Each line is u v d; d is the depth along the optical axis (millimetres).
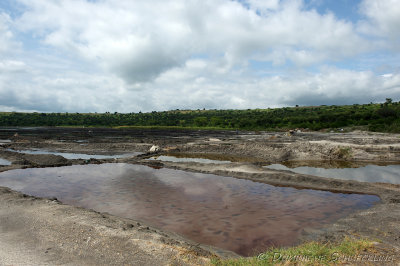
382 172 22062
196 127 100938
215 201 13742
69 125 117438
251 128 95188
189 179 18797
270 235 9586
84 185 16969
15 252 7195
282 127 92250
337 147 30469
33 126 110812
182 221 11000
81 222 9508
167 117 149125
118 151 35281
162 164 24344
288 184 17344
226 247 8680
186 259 6715
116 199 14078
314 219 11172
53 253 7133
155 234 8672
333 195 14852
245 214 11797
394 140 41094
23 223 9633
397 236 8758
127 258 6750
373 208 12375
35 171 21531
